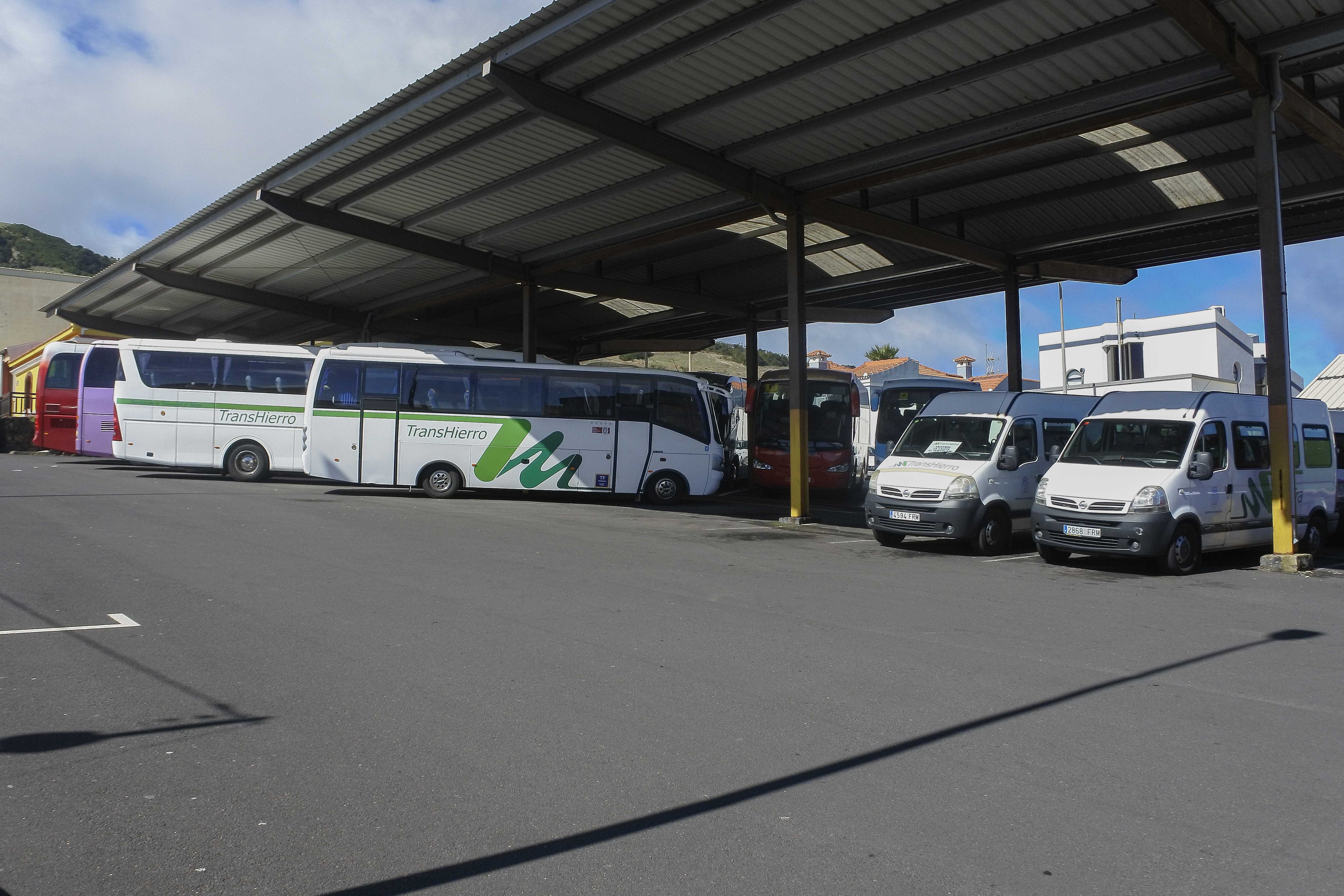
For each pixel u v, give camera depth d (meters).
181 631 7.31
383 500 18.91
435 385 20.55
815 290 24.38
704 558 12.16
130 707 5.50
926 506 13.10
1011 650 7.26
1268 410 12.98
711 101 13.60
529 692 5.92
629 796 4.32
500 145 15.56
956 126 14.16
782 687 6.13
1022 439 13.92
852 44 11.98
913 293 25.41
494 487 20.53
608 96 13.52
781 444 24.86
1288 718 5.59
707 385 22.91
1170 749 5.03
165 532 12.59
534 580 9.98
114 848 3.73
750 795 4.35
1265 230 12.09
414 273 24.36
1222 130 14.96
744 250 22.34
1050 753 4.95
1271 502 12.77
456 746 4.95
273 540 12.27
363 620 7.84
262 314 30.66
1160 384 29.67
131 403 21.97
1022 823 4.06
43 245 132.12
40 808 4.10
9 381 41.34
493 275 22.28
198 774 4.52
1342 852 3.81
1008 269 20.97
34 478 20.39
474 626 7.71
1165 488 11.37
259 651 6.78
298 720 5.33
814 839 3.88
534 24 12.02
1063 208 18.44
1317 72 13.05
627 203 18.31
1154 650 7.30
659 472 21.33
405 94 14.10
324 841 3.82
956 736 5.21
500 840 3.85
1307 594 10.01
